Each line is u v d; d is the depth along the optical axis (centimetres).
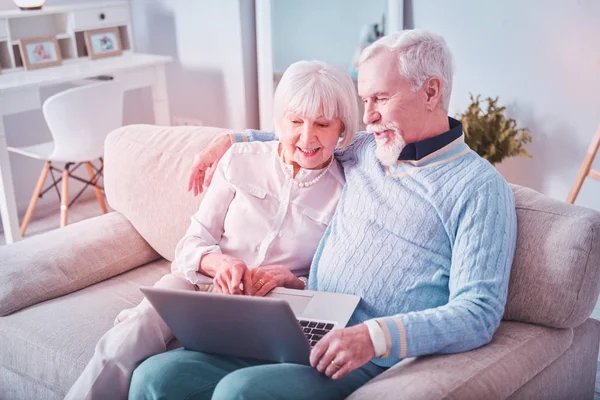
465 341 135
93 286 199
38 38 350
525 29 311
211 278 166
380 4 343
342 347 130
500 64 324
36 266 192
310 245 170
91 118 314
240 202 172
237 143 177
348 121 163
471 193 145
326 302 151
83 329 175
